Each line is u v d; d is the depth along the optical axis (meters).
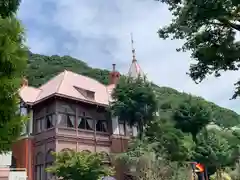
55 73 54.22
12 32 5.95
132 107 28.72
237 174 30.17
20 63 5.93
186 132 31.20
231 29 12.50
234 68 12.84
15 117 6.16
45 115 27.45
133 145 27.53
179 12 13.01
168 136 28.34
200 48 12.84
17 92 6.13
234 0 10.54
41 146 26.97
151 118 29.47
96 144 28.53
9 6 7.02
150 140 28.83
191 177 25.95
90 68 63.84
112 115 29.59
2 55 5.59
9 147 6.15
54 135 25.91
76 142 27.11
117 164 27.00
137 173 24.72
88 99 28.98
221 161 30.28
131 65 36.88
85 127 28.42
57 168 21.50
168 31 13.45
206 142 30.59
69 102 27.75
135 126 31.23
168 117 31.03
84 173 21.20
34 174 26.66
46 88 29.75
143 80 30.31
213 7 11.09
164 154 27.31
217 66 12.98
